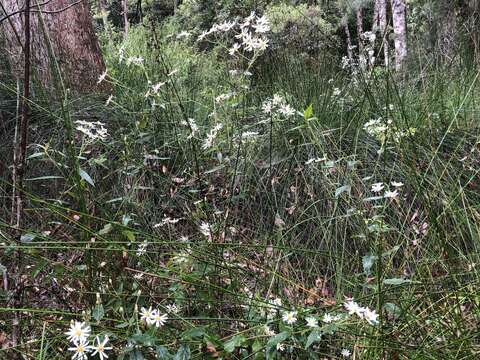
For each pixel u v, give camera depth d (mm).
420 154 2527
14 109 2932
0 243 1552
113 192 2385
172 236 2188
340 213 2266
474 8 5180
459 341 1416
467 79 3682
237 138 2389
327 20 7566
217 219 1876
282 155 2664
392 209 2250
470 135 2781
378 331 1417
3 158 2656
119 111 2963
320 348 1515
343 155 2338
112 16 7625
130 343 1215
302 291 1915
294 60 3879
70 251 1809
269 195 2477
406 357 1440
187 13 7027
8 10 3223
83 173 1506
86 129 1886
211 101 3225
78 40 3543
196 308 1568
